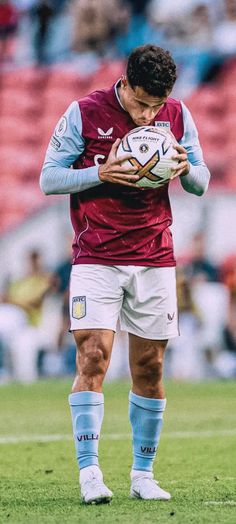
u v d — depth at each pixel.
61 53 69.38
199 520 16.11
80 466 18.12
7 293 52.31
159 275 18.53
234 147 64.81
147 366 18.72
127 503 18.11
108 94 18.42
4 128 67.00
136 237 18.34
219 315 50.53
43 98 68.50
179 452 27.11
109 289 18.23
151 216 18.42
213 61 67.62
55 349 50.69
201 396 42.41
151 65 17.22
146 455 19.03
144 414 18.86
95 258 18.28
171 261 18.70
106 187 18.22
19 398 41.69
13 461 25.47
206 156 64.06
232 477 22.38
